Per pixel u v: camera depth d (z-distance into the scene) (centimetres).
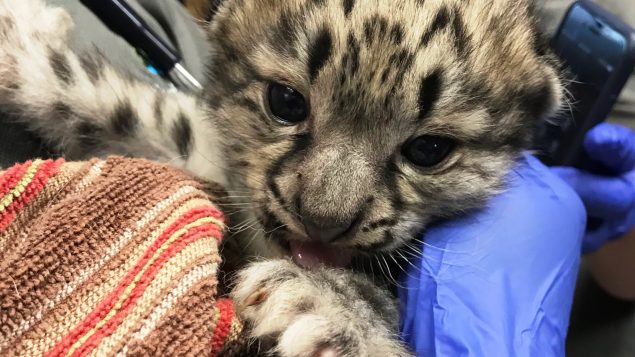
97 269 10
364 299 14
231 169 16
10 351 9
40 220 10
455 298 14
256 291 13
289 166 14
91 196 11
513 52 16
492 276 15
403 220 15
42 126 17
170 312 10
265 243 15
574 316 31
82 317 10
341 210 13
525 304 15
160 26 24
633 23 30
